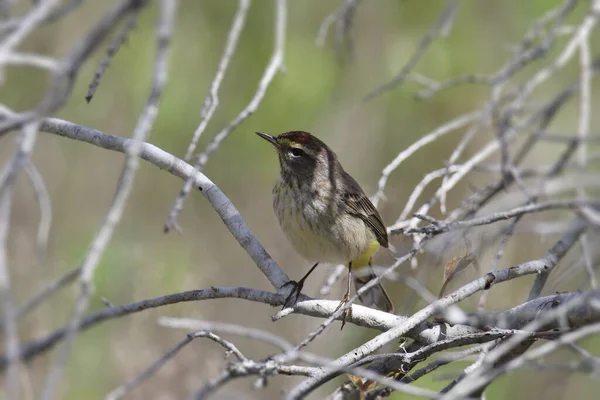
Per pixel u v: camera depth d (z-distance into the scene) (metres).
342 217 9.73
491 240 8.87
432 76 14.83
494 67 14.91
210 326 5.54
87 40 4.65
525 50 10.44
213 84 6.62
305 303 7.99
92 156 14.97
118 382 13.15
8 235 13.99
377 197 9.16
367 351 7.02
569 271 8.65
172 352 6.21
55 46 14.15
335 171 9.91
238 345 14.55
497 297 12.08
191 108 14.48
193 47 14.63
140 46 14.34
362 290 6.71
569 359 12.63
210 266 15.02
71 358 13.01
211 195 8.42
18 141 4.99
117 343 13.34
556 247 7.97
